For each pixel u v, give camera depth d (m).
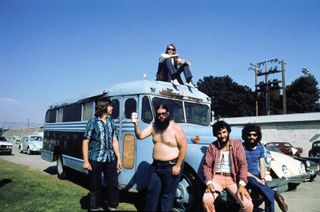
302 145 25.22
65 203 6.85
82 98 9.41
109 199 5.98
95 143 5.86
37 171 13.34
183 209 6.11
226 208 5.42
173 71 7.66
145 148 6.56
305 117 24.98
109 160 5.90
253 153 6.02
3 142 25.31
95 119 5.89
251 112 54.88
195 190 5.96
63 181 10.29
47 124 12.81
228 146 5.48
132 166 6.70
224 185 5.36
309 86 53.78
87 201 7.03
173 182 4.94
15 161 18.81
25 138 27.70
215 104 54.41
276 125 27.03
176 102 7.22
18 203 6.92
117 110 7.28
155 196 4.93
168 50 7.89
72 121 10.15
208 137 6.27
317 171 12.15
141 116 6.73
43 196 7.50
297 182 9.11
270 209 5.44
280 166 8.62
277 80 44.75
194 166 5.95
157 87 6.96
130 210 6.41
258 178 5.89
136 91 6.92
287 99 54.06
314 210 7.29
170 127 4.99
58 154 11.26
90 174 5.99
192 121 7.42
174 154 4.96
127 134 6.93
